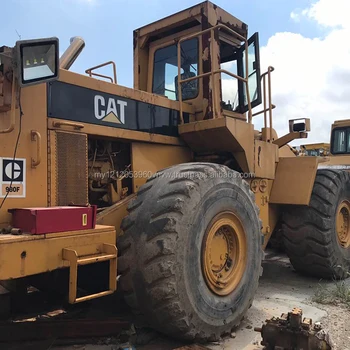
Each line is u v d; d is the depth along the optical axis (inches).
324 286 186.5
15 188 105.0
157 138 152.4
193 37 167.2
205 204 120.0
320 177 198.8
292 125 215.5
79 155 122.0
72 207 103.8
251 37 189.5
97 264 114.0
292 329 107.2
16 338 117.6
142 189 123.0
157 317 111.7
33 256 93.2
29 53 91.9
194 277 114.7
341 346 118.4
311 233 191.9
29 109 109.7
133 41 199.5
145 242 111.0
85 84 126.6
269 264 233.8
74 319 126.5
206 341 120.2
